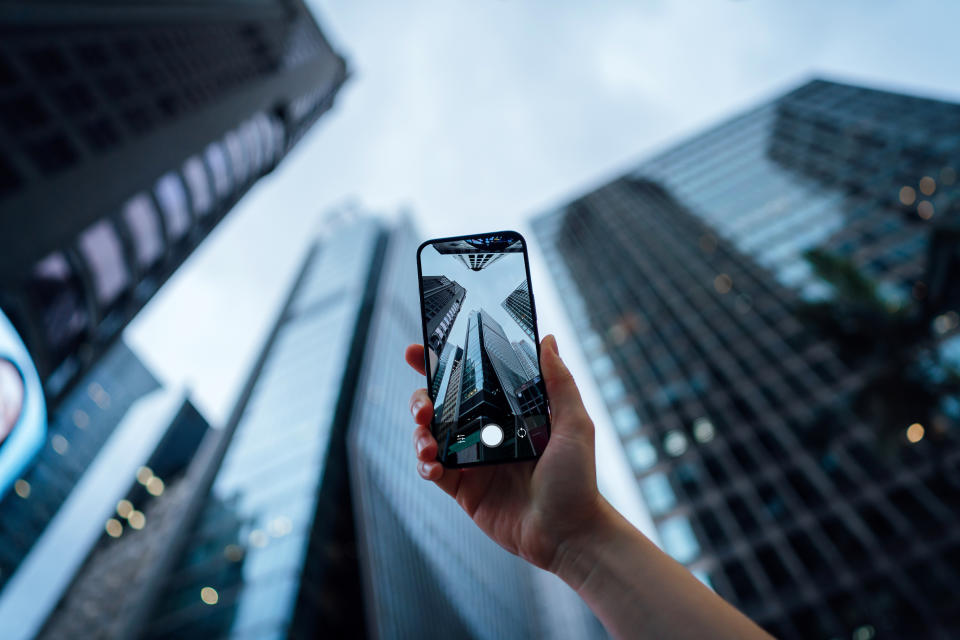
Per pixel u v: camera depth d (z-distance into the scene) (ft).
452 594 139.54
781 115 198.18
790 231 141.08
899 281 107.24
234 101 145.89
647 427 116.57
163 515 218.79
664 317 143.95
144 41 118.21
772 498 92.38
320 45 249.75
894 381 53.31
